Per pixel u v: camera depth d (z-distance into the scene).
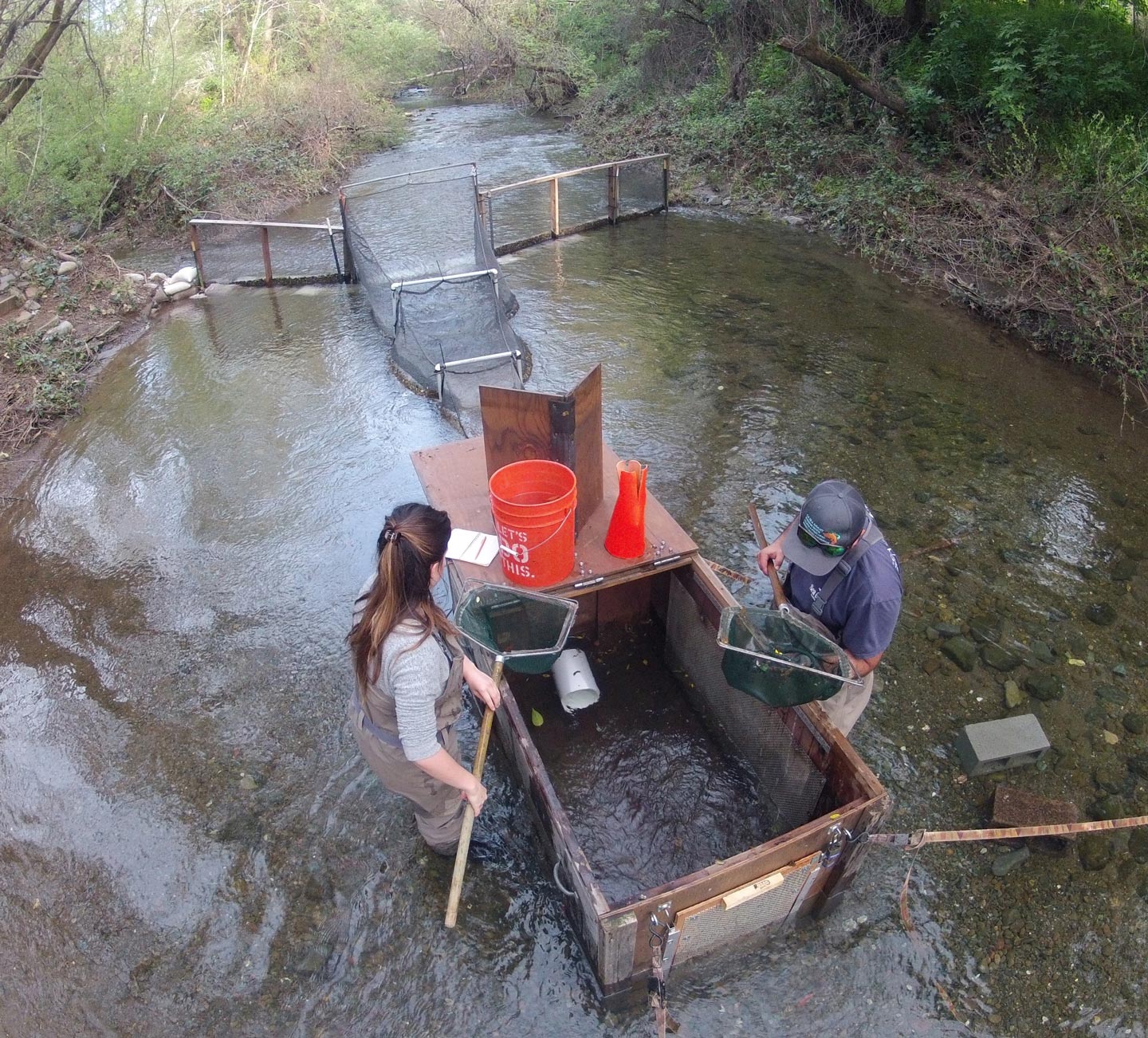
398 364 6.91
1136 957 2.96
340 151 13.80
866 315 7.66
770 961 2.93
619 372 6.77
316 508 5.31
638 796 3.44
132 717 3.94
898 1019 2.79
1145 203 7.20
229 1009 2.85
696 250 9.35
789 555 2.79
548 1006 2.82
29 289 8.27
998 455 5.61
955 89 9.76
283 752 3.74
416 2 20.28
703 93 13.22
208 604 4.59
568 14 17.59
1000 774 3.56
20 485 5.74
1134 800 3.45
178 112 12.95
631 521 3.32
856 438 5.82
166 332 7.92
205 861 3.30
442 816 2.97
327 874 3.24
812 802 3.05
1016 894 3.14
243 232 8.64
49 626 4.50
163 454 5.97
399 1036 2.76
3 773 3.70
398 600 2.25
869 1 11.20
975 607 4.38
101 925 3.11
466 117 17.03
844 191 9.78
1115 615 4.32
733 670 2.77
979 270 7.87
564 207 10.75
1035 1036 2.76
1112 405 6.19
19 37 9.77
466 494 3.86
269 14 17.33
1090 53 8.74
